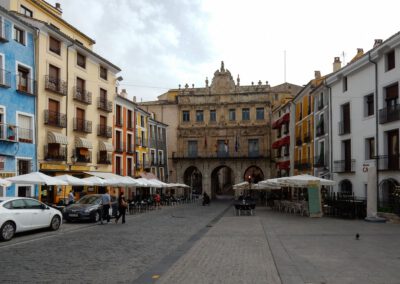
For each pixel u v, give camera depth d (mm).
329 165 35406
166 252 12195
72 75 34406
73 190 34031
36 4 32625
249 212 30719
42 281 8453
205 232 17703
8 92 26562
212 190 67688
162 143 63906
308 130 43406
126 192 47156
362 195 29531
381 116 26547
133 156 48688
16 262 10602
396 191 22406
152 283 8172
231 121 65938
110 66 41094
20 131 27719
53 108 32000
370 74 28641
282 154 57625
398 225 19969
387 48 26031
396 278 8461
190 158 65062
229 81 66562
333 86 34875
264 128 64688
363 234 16234
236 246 13273
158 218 26266
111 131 40844
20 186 27297
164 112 67812
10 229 15203
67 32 37500
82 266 10023
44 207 18016
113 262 10562
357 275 8750
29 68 28953
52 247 13305
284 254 11539
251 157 63312
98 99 38781
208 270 9383
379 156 26797
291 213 30797
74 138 34469
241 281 8250
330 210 27828
